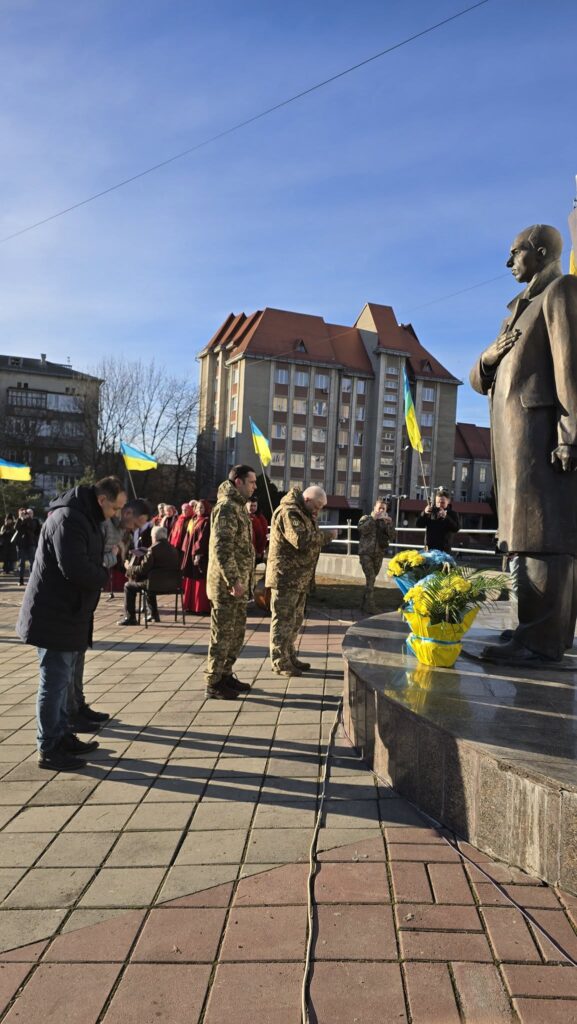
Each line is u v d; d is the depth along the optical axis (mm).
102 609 11469
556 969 2100
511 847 2709
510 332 4379
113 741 4383
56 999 2004
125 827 3150
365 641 5211
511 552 4305
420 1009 1939
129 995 2018
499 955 2168
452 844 2916
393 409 63281
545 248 4414
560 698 3582
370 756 3881
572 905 2428
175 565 9406
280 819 3209
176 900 2527
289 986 2051
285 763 3961
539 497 4230
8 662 7164
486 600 4410
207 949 2230
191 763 3979
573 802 2463
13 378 65125
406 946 2221
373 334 63750
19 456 56500
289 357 59500
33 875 2725
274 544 6223
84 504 4047
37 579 3928
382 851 2863
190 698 5438
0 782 3719
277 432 59500
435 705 3461
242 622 5480
